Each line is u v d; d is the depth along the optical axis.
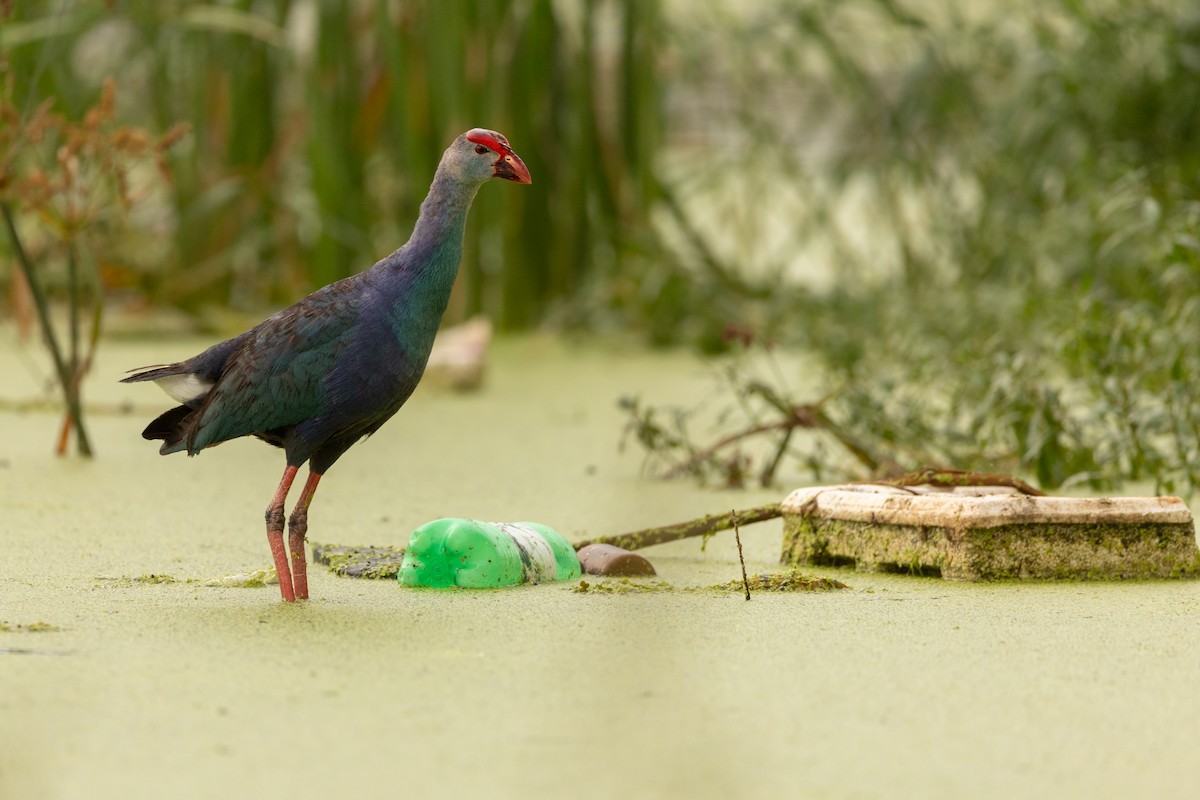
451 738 4.92
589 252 21.61
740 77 21.91
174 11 18.58
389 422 14.38
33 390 15.77
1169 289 13.78
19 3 14.84
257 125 20.55
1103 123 17.72
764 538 8.97
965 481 8.32
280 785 4.50
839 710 5.28
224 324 20.78
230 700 5.30
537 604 6.91
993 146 20.22
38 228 17.03
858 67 21.30
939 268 20.89
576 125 20.94
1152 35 17.81
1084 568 7.62
